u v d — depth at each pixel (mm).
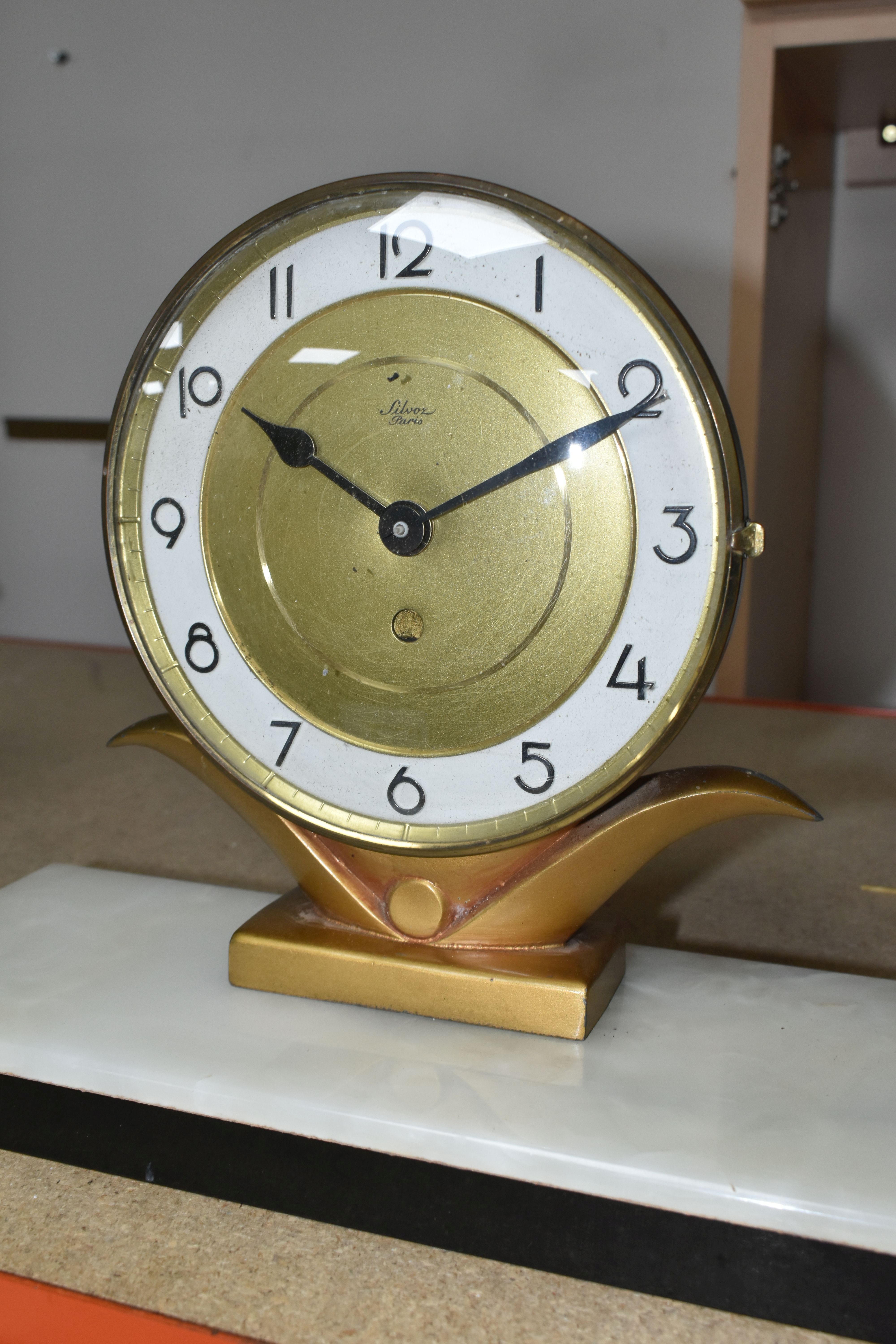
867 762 1131
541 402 484
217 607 542
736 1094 482
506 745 510
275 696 540
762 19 1878
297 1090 479
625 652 488
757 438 1999
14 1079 516
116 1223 464
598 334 475
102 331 2412
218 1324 402
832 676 2826
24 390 2490
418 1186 457
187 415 534
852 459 2693
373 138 2150
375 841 533
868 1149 446
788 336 2205
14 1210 470
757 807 518
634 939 710
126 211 2332
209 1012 548
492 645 502
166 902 686
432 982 539
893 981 602
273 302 517
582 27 1993
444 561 502
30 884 712
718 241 1999
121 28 2232
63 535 2551
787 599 2400
